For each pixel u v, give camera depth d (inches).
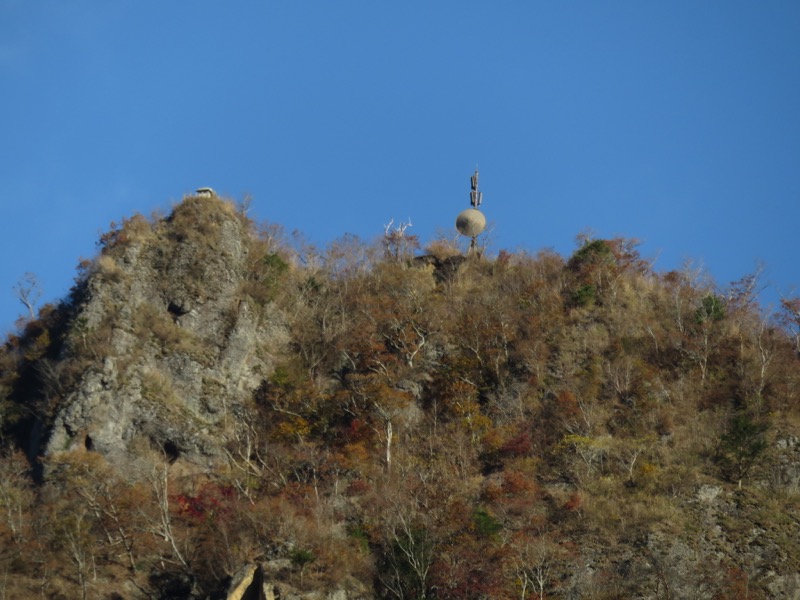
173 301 2908.5
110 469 2470.5
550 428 2706.7
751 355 2888.8
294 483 2504.9
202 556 2258.9
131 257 2942.9
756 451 2493.8
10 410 2652.6
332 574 2186.3
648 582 2219.5
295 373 2923.2
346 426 2714.1
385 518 2342.5
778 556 2293.3
